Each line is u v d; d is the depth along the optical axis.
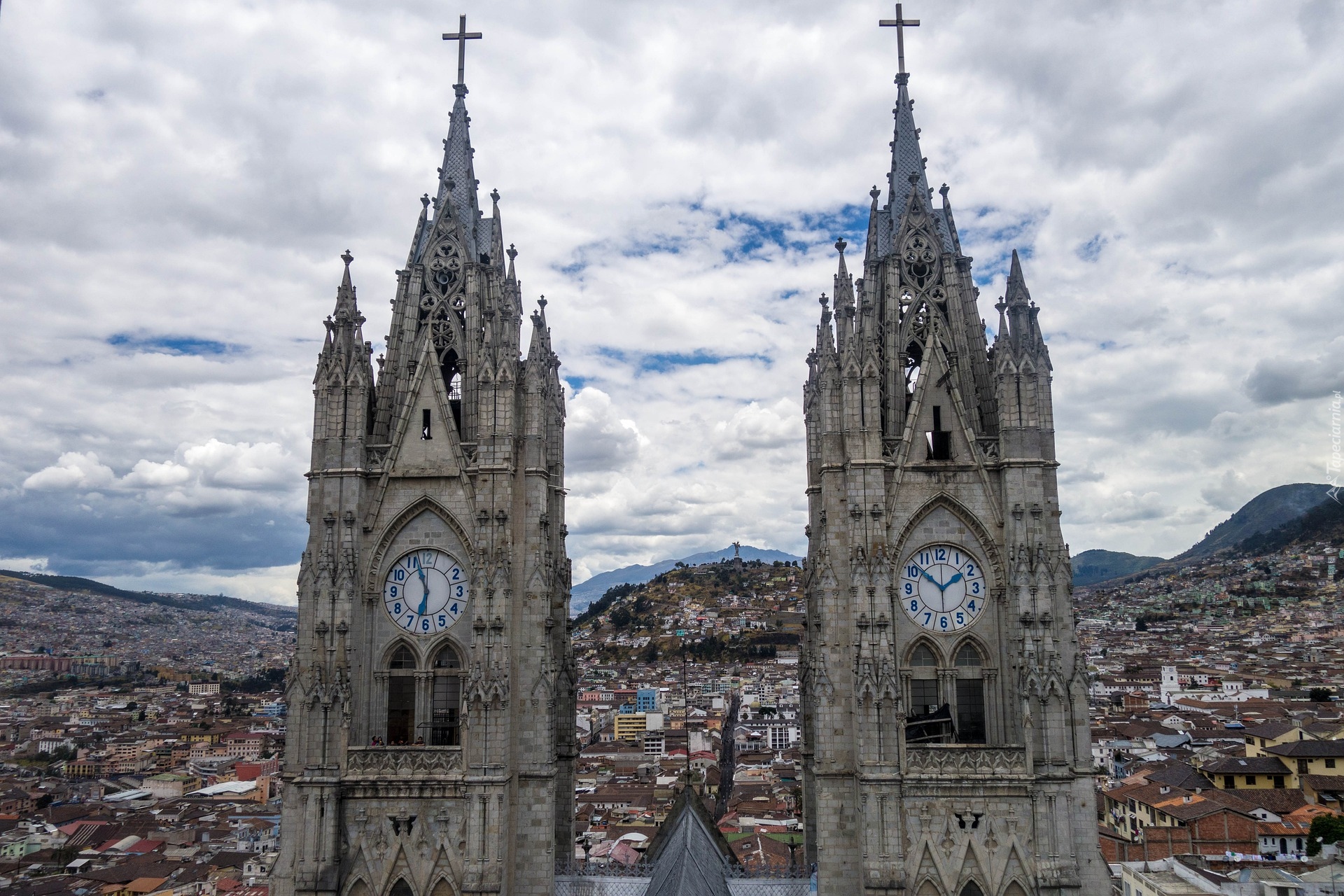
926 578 62.94
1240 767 191.38
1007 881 58.06
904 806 59.03
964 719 62.56
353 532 62.88
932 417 65.12
